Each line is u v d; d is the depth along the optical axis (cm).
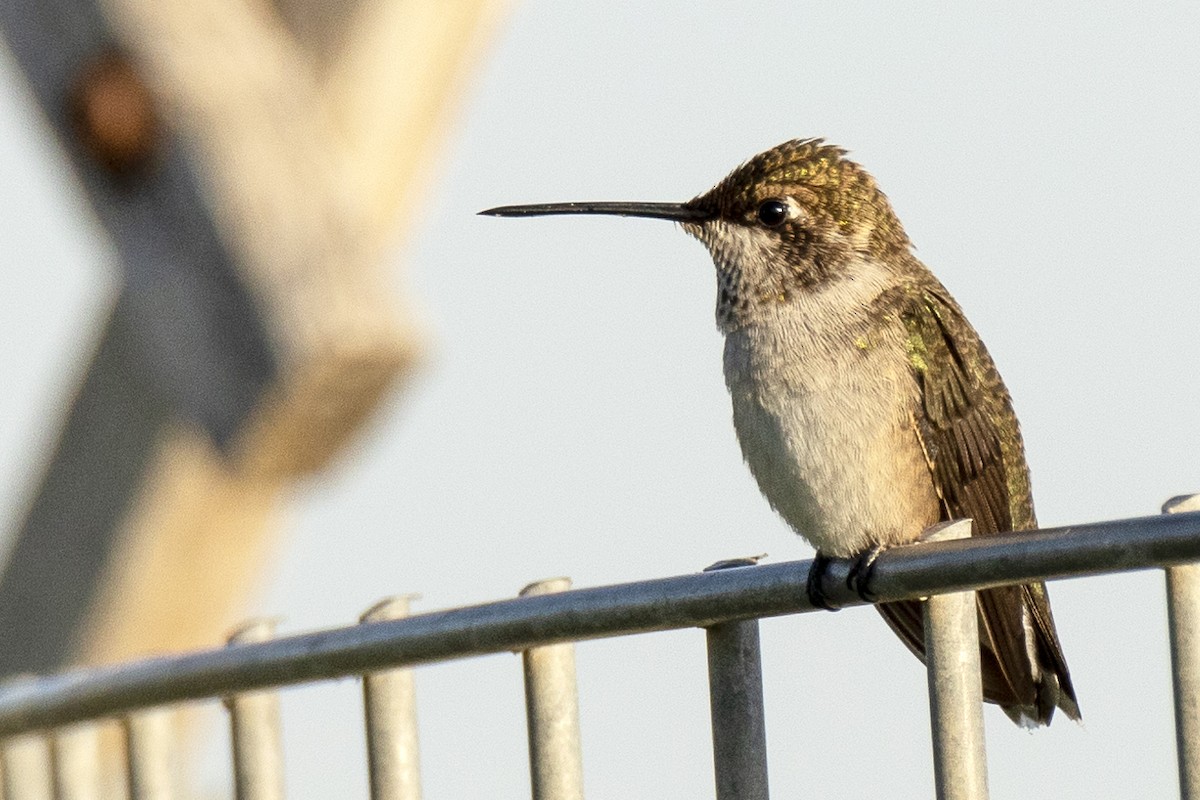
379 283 960
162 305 998
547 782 801
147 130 995
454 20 1017
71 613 1145
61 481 1145
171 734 1006
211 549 1120
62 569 1148
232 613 1160
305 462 1005
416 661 835
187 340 992
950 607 706
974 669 705
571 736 804
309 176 977
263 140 980
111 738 1158
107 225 1023
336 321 944
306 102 1000
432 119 1035
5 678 1180
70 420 1138
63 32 1023
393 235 1063
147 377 1091
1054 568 666
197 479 1088
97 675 998
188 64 988
